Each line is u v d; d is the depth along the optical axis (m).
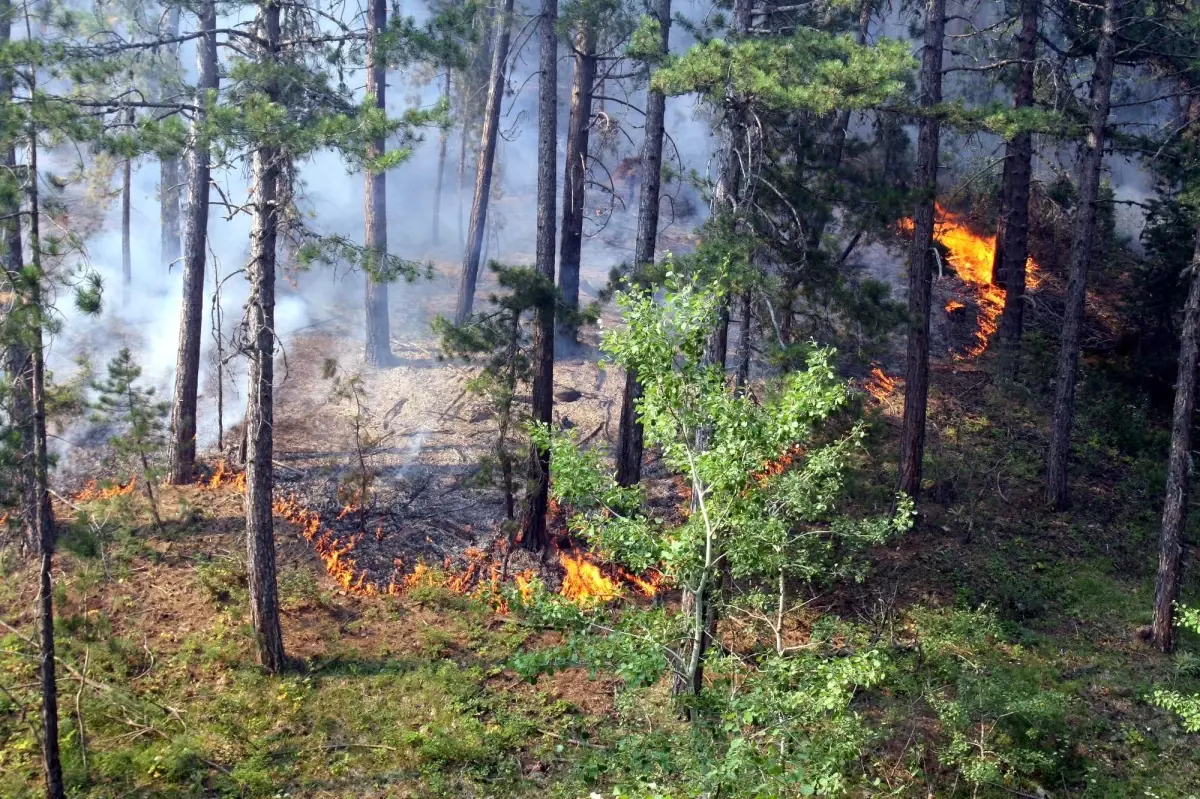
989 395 22.50
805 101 13.02
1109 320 26.08
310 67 13.09
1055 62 23.52
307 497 17.83
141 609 14.55
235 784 11.97
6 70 10.88
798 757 8.66
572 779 12.38
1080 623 15.98
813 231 15.95
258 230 13.16
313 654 14.46
